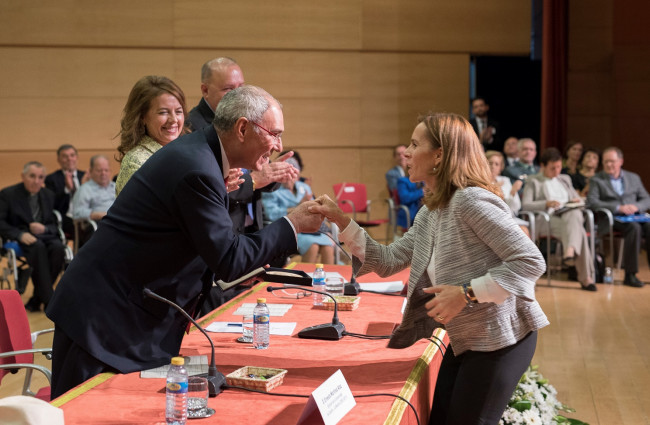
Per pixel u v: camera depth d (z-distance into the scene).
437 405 2.34
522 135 10.64
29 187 6.90
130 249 2.10
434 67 10.71
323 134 10.52
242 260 2.12
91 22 9.70
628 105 10.98
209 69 3.86
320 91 10.47
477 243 2.19
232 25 10.12
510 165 9.17
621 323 6.01
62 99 9.69
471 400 2.16
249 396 1.99
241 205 3.50
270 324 2.89
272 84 10.32
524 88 10.65
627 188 7.87
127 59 9.84
